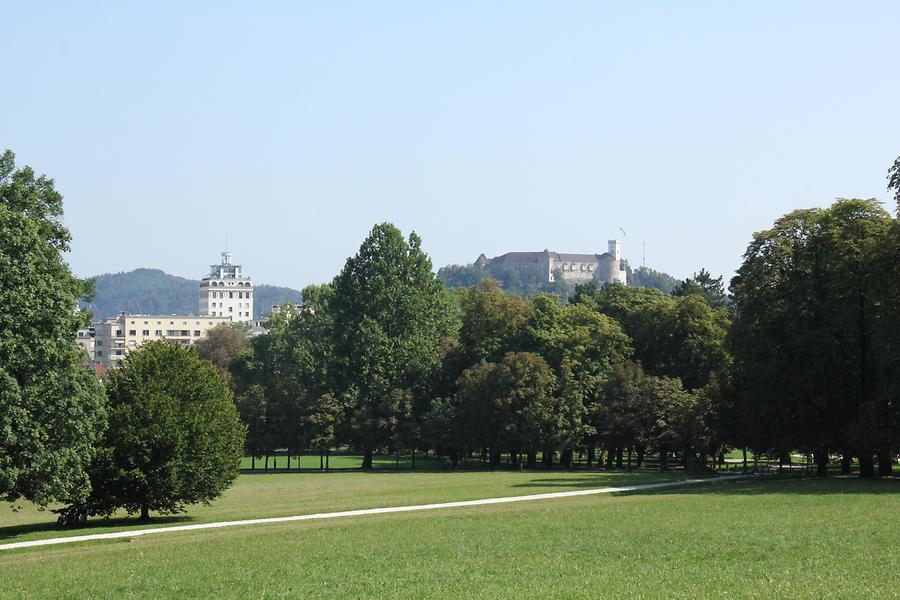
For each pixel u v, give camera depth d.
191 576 36.50
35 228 56.03
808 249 83.81
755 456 97.94
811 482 74.62
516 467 122.81
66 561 42.78
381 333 129.88
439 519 54.66
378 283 133.75
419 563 38.00
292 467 138.50
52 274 58.50
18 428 51.19
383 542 44.72
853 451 81.25
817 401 83.31
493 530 48.03
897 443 74.31
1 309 50.53
